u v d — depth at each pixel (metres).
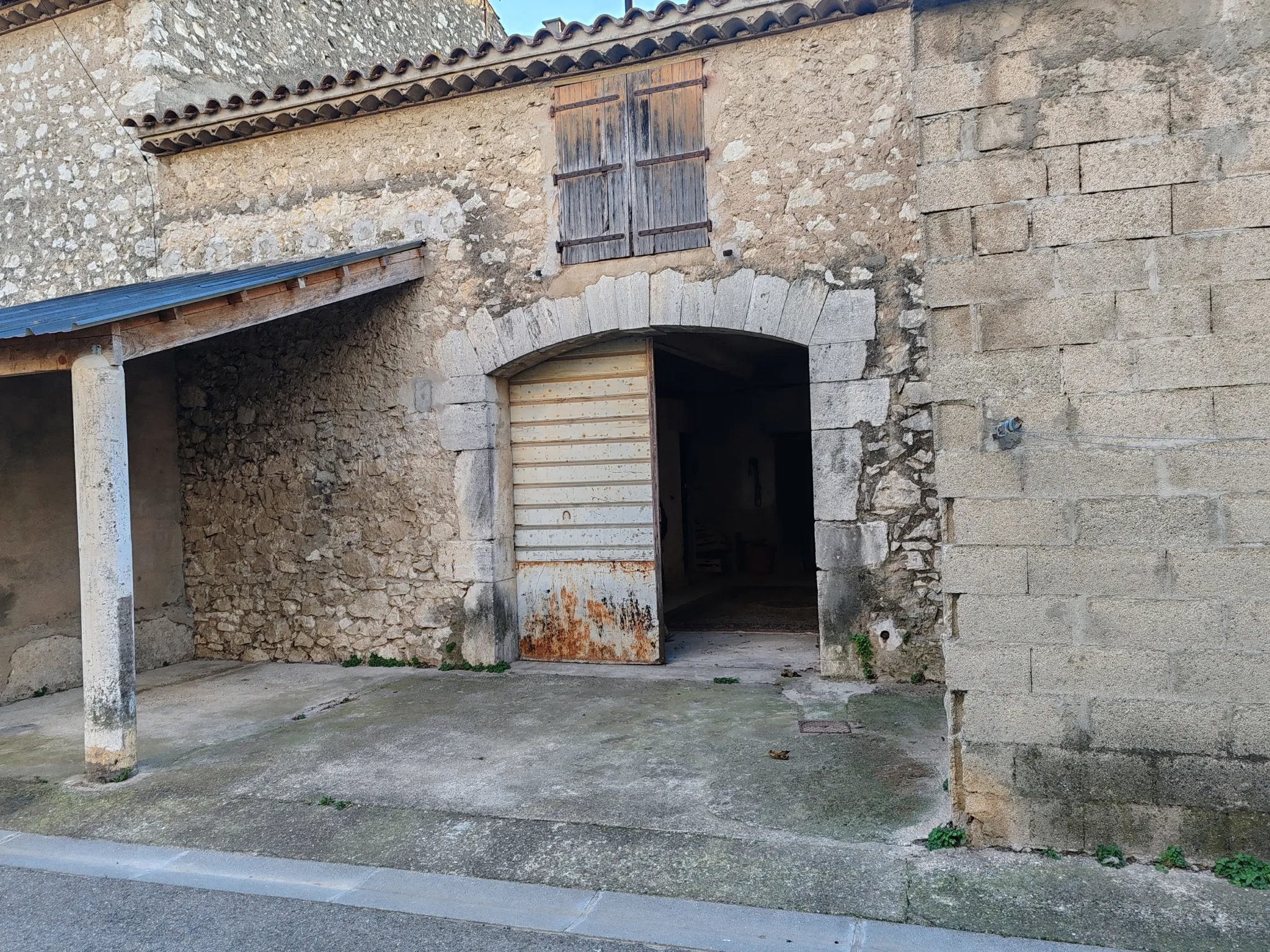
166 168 6.83
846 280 5.13
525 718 4.82
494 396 6.05
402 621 6.24
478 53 5.71
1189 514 2.74
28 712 5.57
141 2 6.97
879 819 3.28
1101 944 2.42
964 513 2.97
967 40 2.97
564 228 5.72
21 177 7.39
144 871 3.21
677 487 10.38
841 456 5.18
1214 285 2.72
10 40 7.43
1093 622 2.84
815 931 2.57
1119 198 2.82
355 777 4.03
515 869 3.07
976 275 2.96
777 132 5.25
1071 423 2.86
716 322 5.39
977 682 2.97
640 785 3.74
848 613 5.22
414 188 6.09
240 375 6.78
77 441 4.15
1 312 5.57
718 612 8.21
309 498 6.54
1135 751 2.81
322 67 8.76
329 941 2.67
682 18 5.26
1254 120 2.70
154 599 6.75
